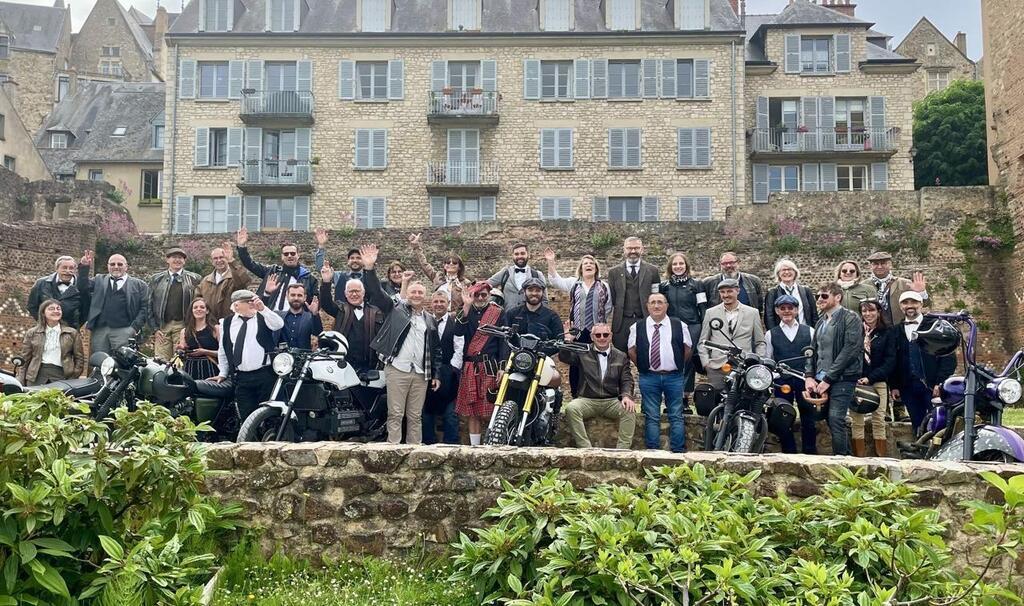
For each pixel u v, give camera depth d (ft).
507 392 23.57
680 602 12.29
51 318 28.71
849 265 29.48
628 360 24.59
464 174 94.58
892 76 99.19
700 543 12.71
